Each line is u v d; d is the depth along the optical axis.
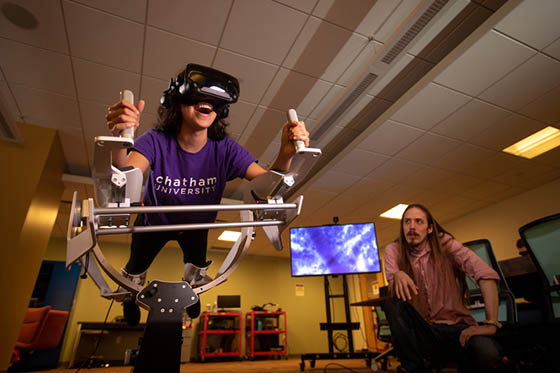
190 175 1.00
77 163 4.39
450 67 2.83
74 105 3.36
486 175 4.61
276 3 2.38
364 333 7.82
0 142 3.39
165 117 1.00
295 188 5.13
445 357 1.30
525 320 2.25
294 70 2.98
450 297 1.29
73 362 5.51
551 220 1.49
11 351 3.23
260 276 8.29
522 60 2.76
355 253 4.43
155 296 0.77
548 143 3.90
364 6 2.42
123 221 0.74
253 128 3.79
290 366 4.56
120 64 2.86
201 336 6.80
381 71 2.89
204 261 1.05
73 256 0.65
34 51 2.72
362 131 3.94
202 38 2.64
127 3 2.35
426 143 3.89
